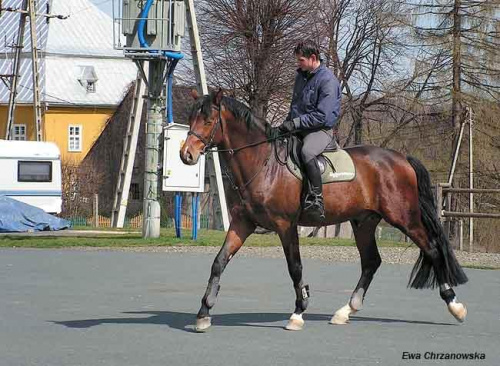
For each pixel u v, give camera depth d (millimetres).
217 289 10641
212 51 48281
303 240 27297
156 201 27000
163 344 9781
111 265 19188
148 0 25172
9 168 40094
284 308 12844
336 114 10969
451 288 11484
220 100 10688
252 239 27297
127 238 26844
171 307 12805
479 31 41344
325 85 10867
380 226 33938
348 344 9867
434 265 11523
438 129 42875
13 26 72000
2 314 11977
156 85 26047
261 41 47312
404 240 30203
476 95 41062
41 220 34125
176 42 25781
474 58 41406
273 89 47281
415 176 11594
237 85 48031
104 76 72875
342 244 25766
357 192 11273
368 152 11602
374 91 51406
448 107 42312
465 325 11375
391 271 18547
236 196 10891
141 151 56719
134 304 13117
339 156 11258
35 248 23906
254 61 46938
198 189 25688
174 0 25344
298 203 10828
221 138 10695
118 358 9000
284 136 10906
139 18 25250
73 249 23562
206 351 9391
